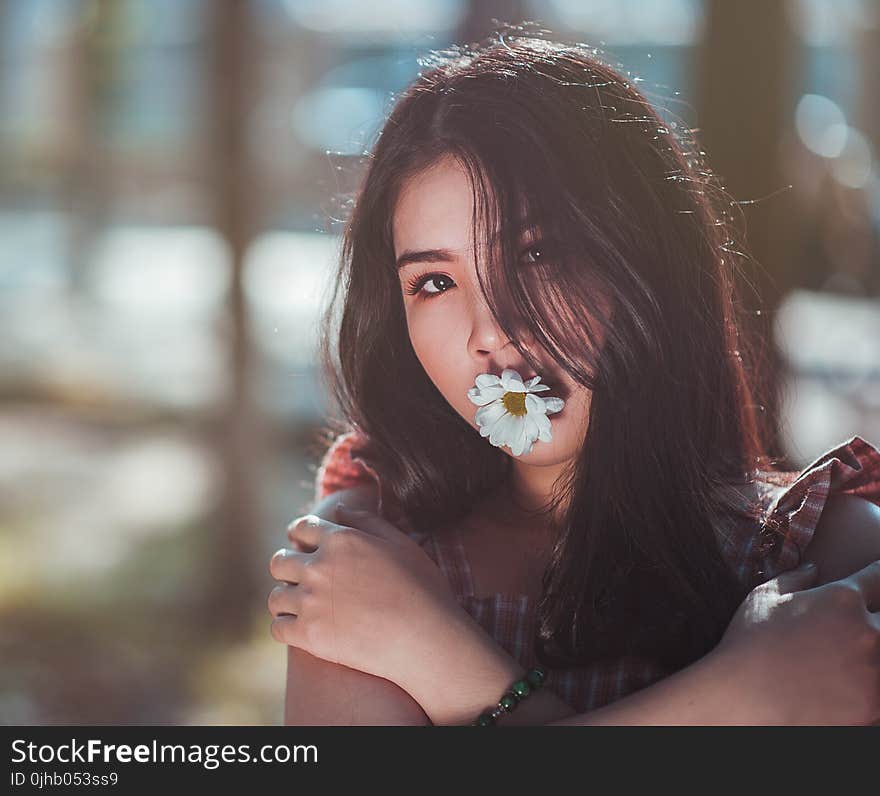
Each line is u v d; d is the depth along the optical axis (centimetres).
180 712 754
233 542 923
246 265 933
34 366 1670
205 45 931
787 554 202
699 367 201
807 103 1359
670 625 197
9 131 1867
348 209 235
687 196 206
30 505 1160
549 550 217
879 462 207
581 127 193
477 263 191
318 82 1553
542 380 194
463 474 222
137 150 1869
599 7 1336
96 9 1778
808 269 1223
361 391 223
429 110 199
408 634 192
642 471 195
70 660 809
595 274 189
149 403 1555
